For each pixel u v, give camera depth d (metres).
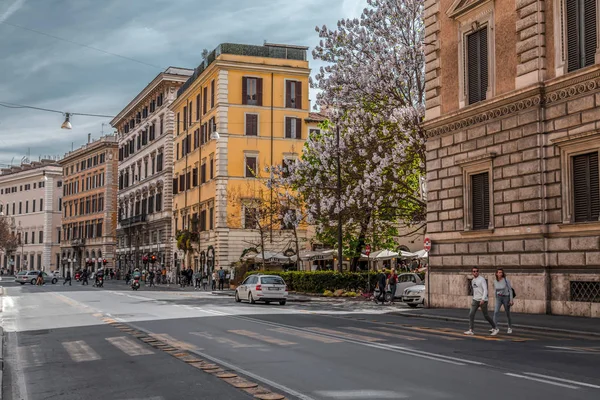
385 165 33.25
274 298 33.31
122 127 96.81
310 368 11.55
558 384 9.78
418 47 33.62
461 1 27.20
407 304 32.31
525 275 23.72
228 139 59.59
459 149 27.41
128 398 9.34
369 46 34.66
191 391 9.67
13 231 130.62
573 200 22.12
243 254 55.50
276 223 56.59
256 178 58.69
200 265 64.62
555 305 22.55
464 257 26.95
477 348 14.37
